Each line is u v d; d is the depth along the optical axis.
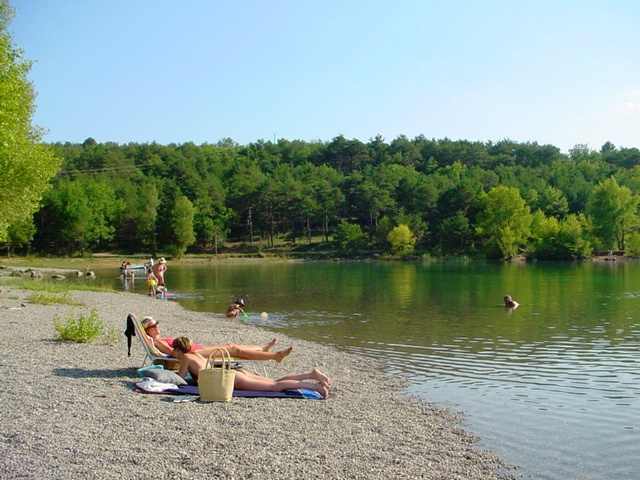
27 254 106.69
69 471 8.18
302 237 135.75
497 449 10.70
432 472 9.31
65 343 18.00
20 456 8.64
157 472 8.34
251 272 77.56
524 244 110.25
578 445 11.02
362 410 12.80
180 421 10.76
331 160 187.25
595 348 21.33
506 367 18.12
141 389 12.75
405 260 109.69
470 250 115.31
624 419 12.70
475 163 185.12
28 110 35.56
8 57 31.75
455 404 13.83
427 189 124.75
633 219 108.81
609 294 41.94
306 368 17.45
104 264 97.94
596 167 162.12
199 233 121.50
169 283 56.84
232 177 152.50
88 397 11.98
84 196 113.56
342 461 9.38
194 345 14.80
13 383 12.84
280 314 31.84
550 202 125.75
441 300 38.75
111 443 9.39
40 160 34.88
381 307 35.03
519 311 32.47
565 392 15.04
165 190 135.38
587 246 102.44
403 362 18.86
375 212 125.75
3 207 34.09
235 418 11.22
